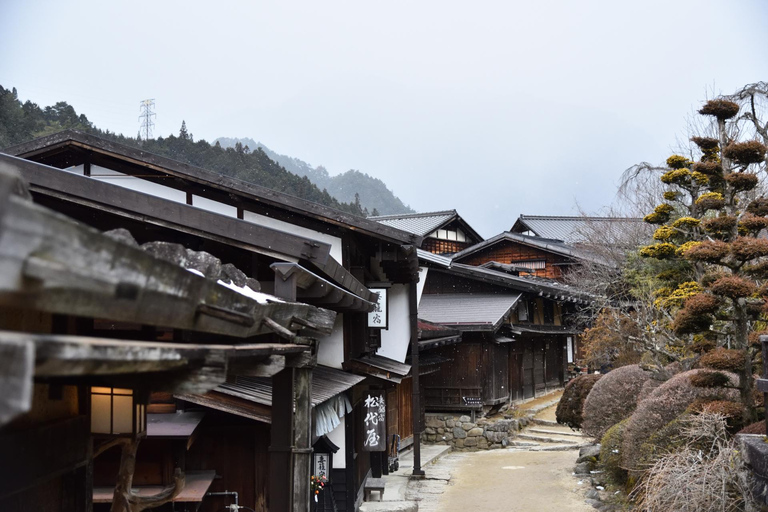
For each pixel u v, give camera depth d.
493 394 22.12
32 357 1.50
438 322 21.55
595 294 23.92
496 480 15.47
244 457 7.76
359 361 11.19
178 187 11.30
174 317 2.72
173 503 7.02
